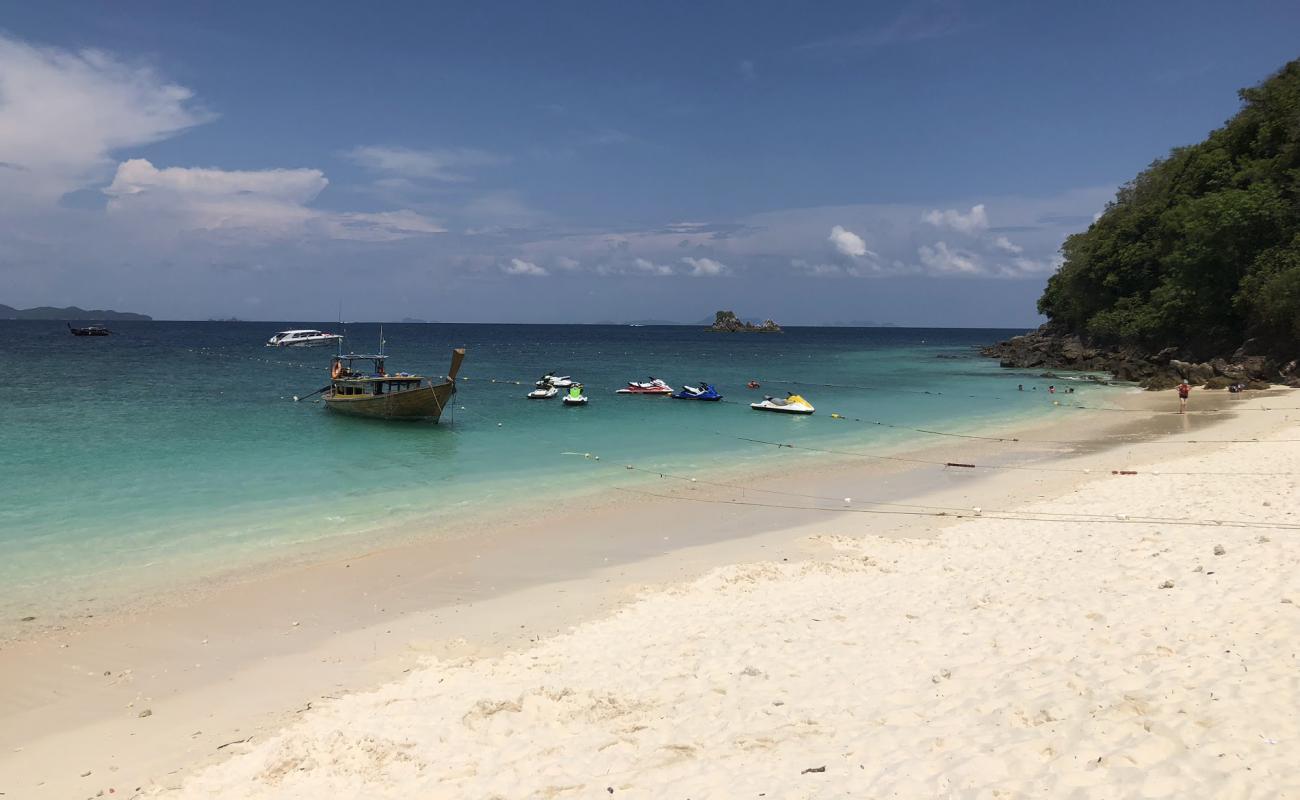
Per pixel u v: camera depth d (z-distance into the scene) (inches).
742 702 330.3
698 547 660.7
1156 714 264.4
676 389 2183.8
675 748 293.7
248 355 3410.4
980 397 1983.3
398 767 294.2
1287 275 1910.7
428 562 617.3
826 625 424.8
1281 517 571.2
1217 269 2316.7
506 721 327.0
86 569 588.4
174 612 506.9
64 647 450.9
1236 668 291.3
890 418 1563.7
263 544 658.8
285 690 394.3
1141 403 1736.0
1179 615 362.3
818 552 631.8
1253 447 978.7
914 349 5359.3
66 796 301.0
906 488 898.1
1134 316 2755.9
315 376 2272.4
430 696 364.2
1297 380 1796.3
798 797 243.9
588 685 363.9
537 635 462.0
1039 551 559.8
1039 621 387.2
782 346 5812.0
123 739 346.9
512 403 1731.1
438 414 1370.6
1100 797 219.3
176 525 711.7
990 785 235.0
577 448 1171.9
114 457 1019.3
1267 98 2600.9
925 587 490.3
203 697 388.5
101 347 3907.5
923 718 293.9
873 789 243.0
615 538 692.1
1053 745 253.9
